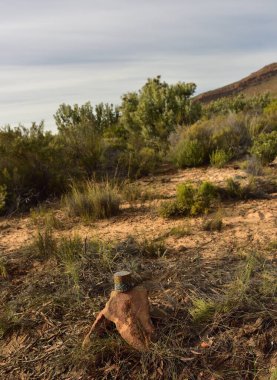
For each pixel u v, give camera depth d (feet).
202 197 23.68
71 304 14.92
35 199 29.99
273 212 22.39
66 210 26.76
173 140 42.32
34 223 25.18
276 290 13.82
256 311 13.03
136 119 49.55
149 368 11.83
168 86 51.62
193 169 35.70
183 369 11.62
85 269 16.99
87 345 12.67
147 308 12.70
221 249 17.99
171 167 37.55
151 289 15.20
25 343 13.75
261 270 15.23
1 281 17.31
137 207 26.48
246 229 20.20
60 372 12.36
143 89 53.16
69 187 31.35
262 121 43.29
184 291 14.56
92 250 18.30
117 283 12.87
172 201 25.52
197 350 12.07
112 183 32.09
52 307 14.98
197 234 20.24
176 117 48.24
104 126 58.65
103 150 37.60
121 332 12.47
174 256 17.74
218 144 38.19
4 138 35.24
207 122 44.47
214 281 14.96
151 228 22.02
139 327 12.36
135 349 12.25
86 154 36.58
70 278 16.52
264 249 17.37
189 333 12.69
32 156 32.58
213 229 20.75
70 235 21.76
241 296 13.47
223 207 24.16
